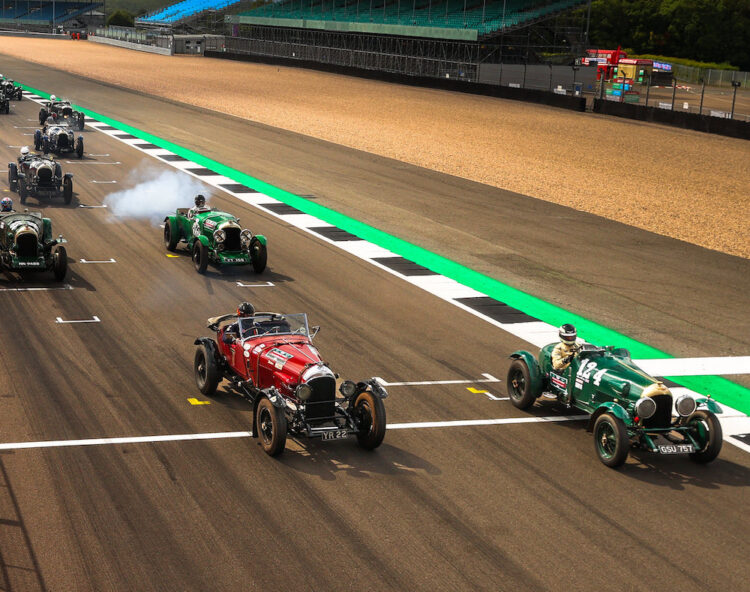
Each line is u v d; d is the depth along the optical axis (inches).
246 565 368.8
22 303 721.0
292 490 438.0
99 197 1165.7
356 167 1523.1
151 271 837.8
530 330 725.9
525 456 493.4
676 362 669.9
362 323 716.7
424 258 948.6
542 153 1797.5
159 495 425.4
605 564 384.2
